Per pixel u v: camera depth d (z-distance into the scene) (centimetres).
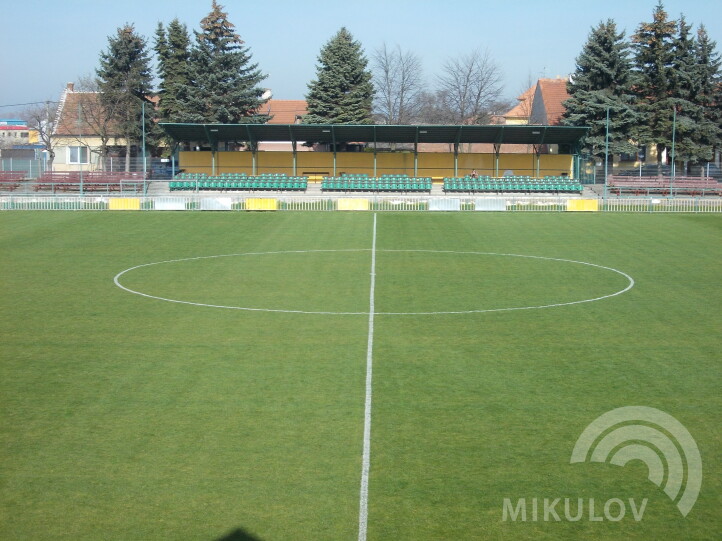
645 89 6994
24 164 6762
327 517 1012
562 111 8000
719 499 1073
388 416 1377
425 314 2222
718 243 3666
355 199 4950
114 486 1101
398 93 9750
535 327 2070
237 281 2723
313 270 2947
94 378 1606
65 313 2223
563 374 1639
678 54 6862
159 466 1166
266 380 1591
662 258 3262
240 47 7250
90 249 3447
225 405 1436
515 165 6588
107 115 7138
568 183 6097
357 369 1672
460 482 1116
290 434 1292
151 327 2058
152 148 7756
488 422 1350
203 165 6575
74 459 1191
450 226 4256
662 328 2061
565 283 2714
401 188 5988
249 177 6103
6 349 1834
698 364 1716
